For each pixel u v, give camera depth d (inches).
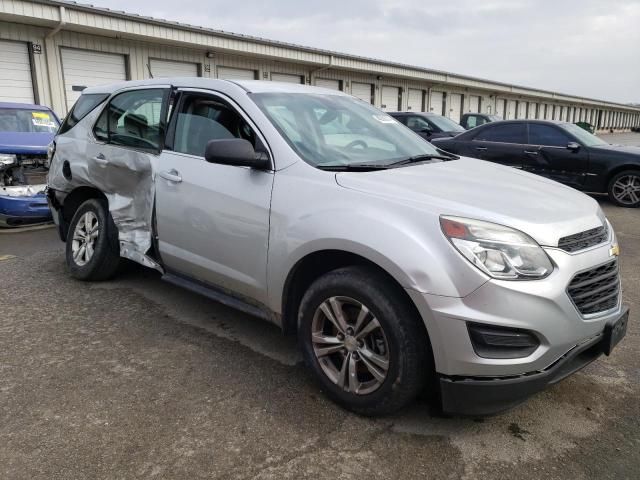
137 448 99.6
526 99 1813.5
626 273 216.2
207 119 145.6
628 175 361.1
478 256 94.7
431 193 108.1
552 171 383.2
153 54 641.0
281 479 92.2
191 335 149.9
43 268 210.2
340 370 113.6
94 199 189.9
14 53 524.4
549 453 100.6
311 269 122.3
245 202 127.3
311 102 149.2
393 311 101.2
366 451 100.2
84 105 194.9
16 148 277.6
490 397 96.8
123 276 198.7
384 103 1064.8
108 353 137.9
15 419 108.0
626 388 124.4
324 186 115.2
